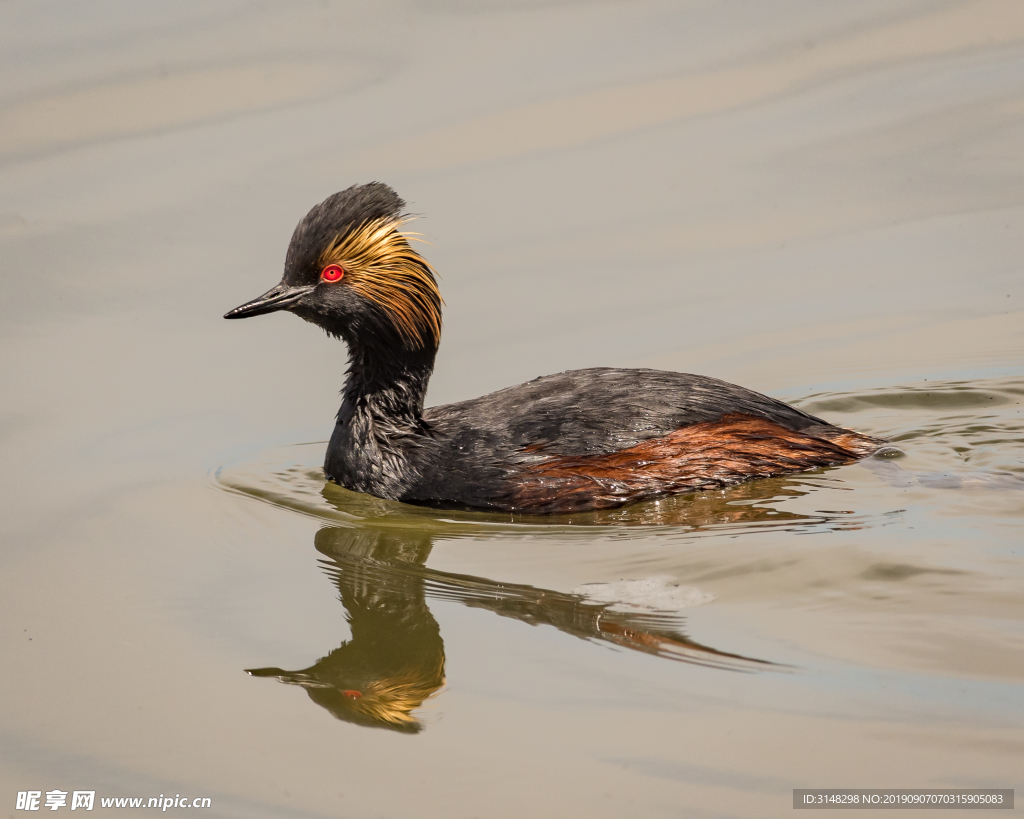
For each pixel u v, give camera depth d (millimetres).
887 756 9273
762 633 10977
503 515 14094
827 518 13188
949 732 9453
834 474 14375
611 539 13148
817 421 15125
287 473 16031
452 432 14734
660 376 14828
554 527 13586
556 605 11859
